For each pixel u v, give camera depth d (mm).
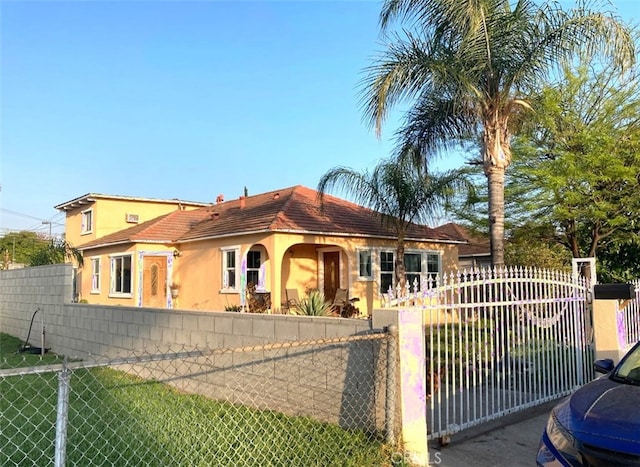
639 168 13820
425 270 18250
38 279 14414
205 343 8070
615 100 14656
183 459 5148
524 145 15148
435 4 9258
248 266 16641
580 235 17016
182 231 19922
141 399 7691
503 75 9914
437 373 6000
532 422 6691
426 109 11109
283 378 6664
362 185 13836
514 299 7164
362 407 5570
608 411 3988
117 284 20297
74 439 5820
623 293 8562
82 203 25984
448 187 13734
